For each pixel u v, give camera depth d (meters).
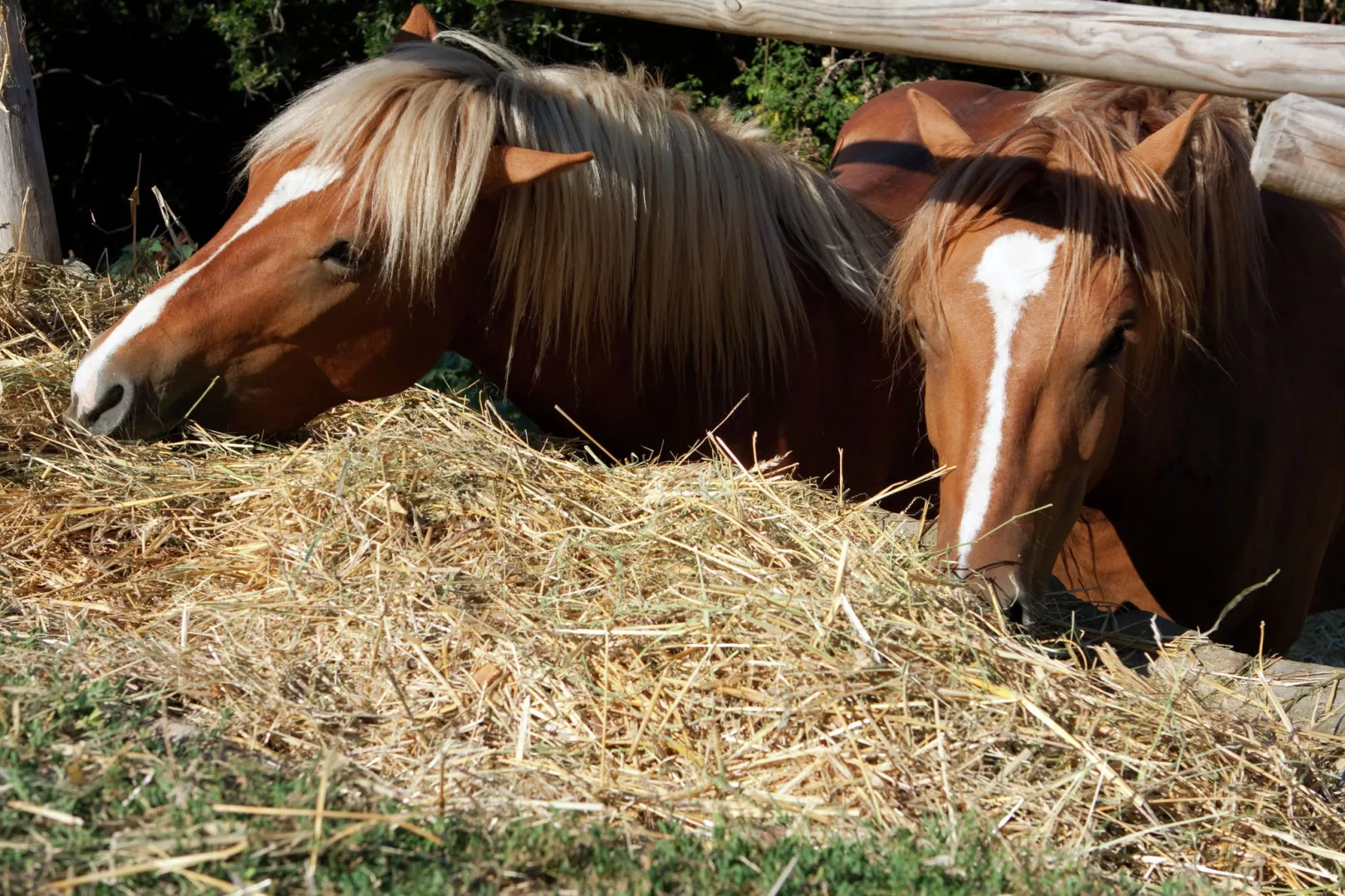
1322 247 2.87
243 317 2.48
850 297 2.95
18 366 2.93
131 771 1.64
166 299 2.47
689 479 2.46
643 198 2.67
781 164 2.96
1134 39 1.87
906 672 1.88
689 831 1.69
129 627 2.08
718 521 2.27
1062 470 2.20
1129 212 2.22
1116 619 2.49
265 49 7.56
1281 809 1.90
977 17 1.96
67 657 1.94
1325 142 1.74
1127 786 1.83
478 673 1.94
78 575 2.24
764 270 2.79
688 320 2.75
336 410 3.01
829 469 2.98
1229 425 2.69
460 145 2.46
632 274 2.70
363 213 2.45
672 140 2.72
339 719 1.86
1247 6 6.40
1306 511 2.89
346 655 2.00
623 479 2.51
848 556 2.16
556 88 2.70
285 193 2.46
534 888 1.51
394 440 2.59
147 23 8.32
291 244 2.46
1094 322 2.14
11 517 2.35
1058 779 1.82
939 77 6.68
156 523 2.37
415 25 2.91
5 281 3.32
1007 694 1.90
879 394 2.98
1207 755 1.93
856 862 1.58
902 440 3.04
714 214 2.73
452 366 5.17
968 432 2.18
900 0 2.02
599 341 2.72
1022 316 2.14
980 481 2.14
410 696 1.92
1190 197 2.42
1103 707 1.97
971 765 1.82
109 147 8.66
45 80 8.39
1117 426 2.32
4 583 2.21
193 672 1.92
